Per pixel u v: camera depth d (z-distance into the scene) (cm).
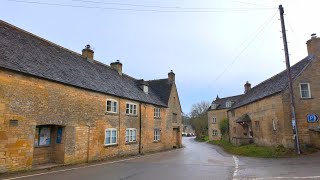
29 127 1436
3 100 1305
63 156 1675
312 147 1994
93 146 1953
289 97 2131
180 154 2531
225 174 1230
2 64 1306
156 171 1373
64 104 1702
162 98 3625
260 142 2703
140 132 2720
